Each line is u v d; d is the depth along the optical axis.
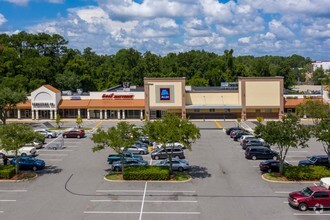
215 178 45.16
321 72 161.00
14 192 40.56
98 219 33.12
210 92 98.56
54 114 98.62
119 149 45.44
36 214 34.38
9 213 34.66
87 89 134.75
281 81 95.69
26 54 135.62
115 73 149.75
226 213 34.31
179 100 96.50
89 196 39.03
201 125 88.81
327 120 48.25
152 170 45.09
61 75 128.12
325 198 34.78
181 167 48.16
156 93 96.50
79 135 72.56
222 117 98.31
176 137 44.28
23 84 112.06
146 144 62.41
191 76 161.25
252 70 156.00
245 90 96.25
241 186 42.00
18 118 100.44
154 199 37.97
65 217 33.66
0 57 118.25
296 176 43.44
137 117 99.38
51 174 47.44
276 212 34.53
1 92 84.12
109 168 50.19
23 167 49.09
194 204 36.59
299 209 34.94
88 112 99.25
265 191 40.28
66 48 142.12
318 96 99.12
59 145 64.00
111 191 40.53
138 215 33.94
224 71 156.62
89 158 56.03
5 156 50.84
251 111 97.25
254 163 52.34
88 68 136.38
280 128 44.09
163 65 178.38
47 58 127.12
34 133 47.94
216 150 61.09
